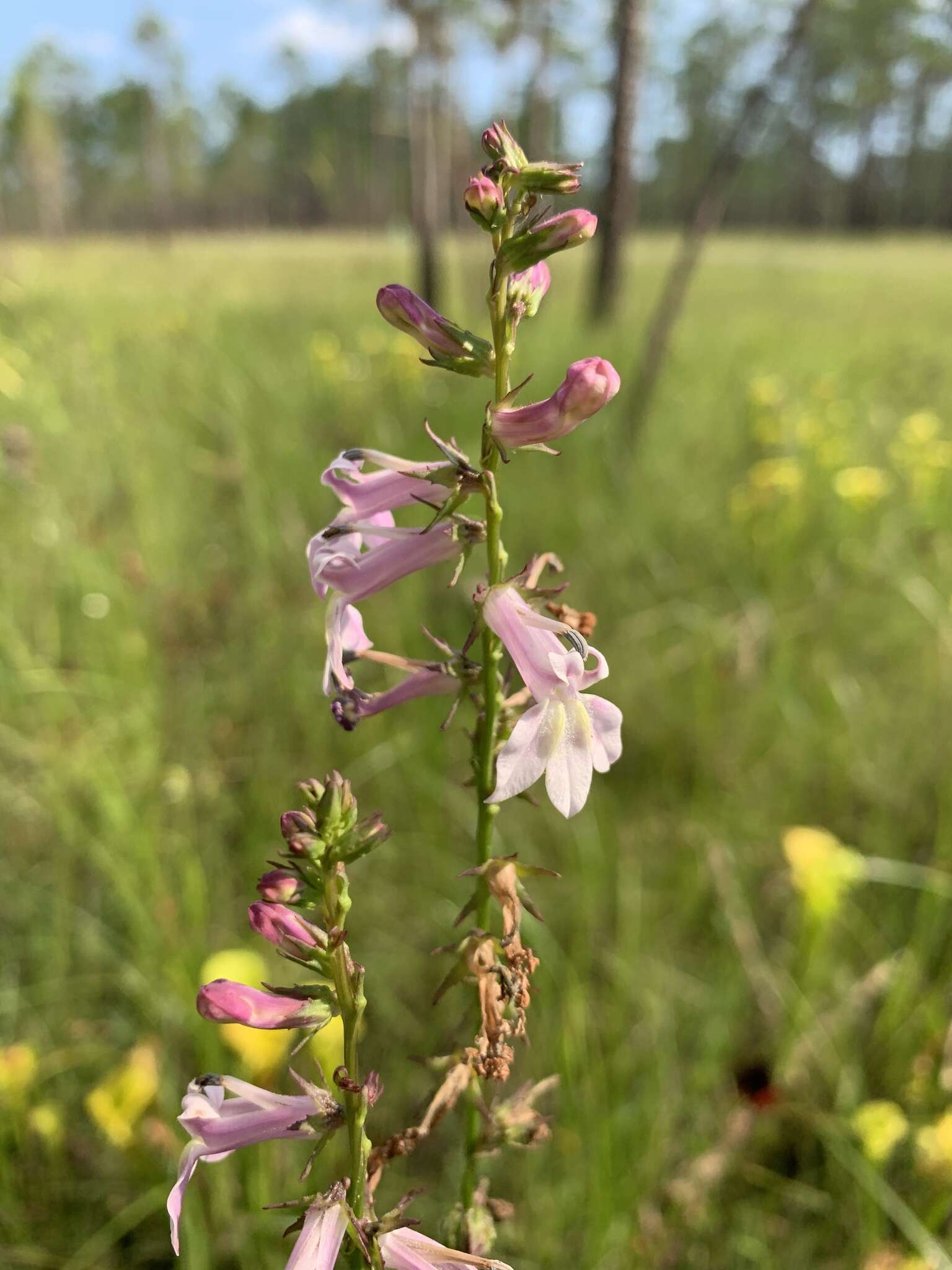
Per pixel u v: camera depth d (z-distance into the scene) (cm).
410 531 10
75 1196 16
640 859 23
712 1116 18
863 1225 16
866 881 22
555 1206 16
